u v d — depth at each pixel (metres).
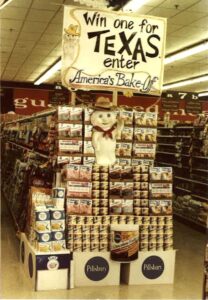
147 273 5.25
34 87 20.86
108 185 5.23
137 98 20.20
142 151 5.54
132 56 5.25
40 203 5.32
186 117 20.08
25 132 9.82
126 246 5.07
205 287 3.45
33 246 5.15
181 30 11.20
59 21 10.52
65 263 4.95
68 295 4.78
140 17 5.25
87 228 5.11
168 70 16.64
